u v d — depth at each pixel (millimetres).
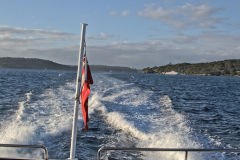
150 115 12836
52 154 7105
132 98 19266
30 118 11211
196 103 20859
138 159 6777
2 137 8227
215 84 62312
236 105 21188
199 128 10969
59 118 11320
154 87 36938
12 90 25875
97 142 8281
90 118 11781
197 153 7281
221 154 7430
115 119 11500
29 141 8016
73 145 4043
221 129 11469
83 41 3934
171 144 8023
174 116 12914
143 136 8922
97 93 21203
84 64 4316
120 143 8203
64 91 22766
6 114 12242
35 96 19125
